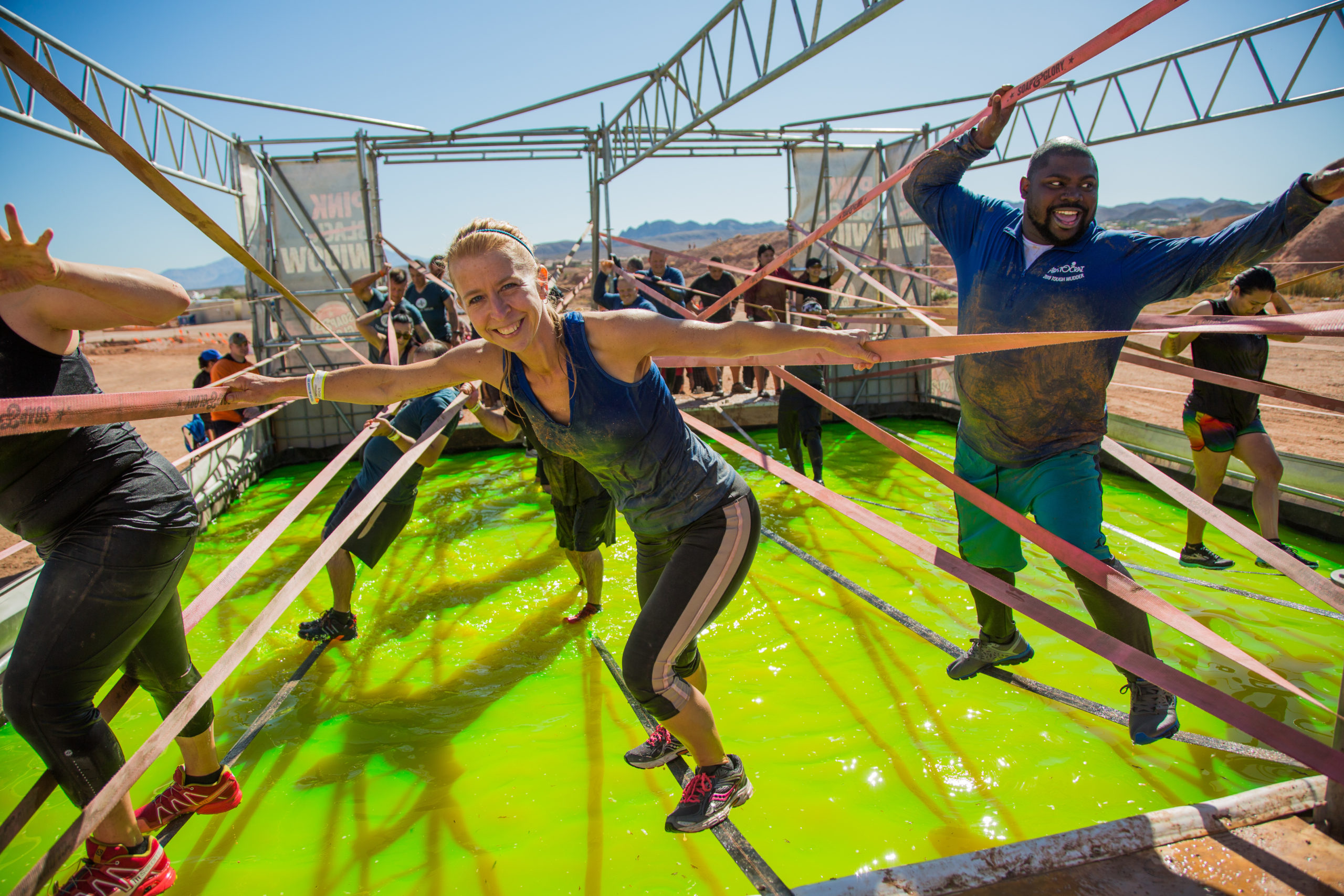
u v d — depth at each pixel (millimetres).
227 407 1989
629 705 3590
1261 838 1968
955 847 2566
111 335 34156
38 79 1349
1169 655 3758
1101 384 2562
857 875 1907
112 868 2250
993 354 2598
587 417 1965
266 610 2061
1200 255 2277
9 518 2125
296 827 2824
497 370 2051
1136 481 6805
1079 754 3021
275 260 9852
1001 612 3100
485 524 6301
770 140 10852
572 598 4832
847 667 3775
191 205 1648
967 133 2654
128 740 3467
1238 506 5906
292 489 7980
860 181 11484
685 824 2143
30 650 2043
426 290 8867
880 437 2307
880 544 5449
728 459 8148
